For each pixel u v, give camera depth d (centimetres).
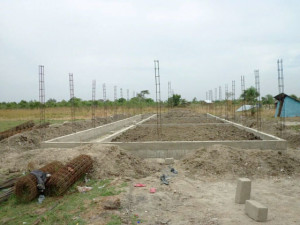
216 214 535
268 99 4025
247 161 841
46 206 589
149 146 1017
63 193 661
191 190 675
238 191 595
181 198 619
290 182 734
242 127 1577
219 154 870
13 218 532
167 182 719
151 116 2708
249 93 2588
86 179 755
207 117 2541
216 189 686
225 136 1361
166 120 2270
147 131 1598
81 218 513
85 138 1409
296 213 539
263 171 802
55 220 509
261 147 1009
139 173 825
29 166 859
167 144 1013
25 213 555
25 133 1428
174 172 818
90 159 813
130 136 1404
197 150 941
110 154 875
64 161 850
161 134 1386
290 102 2361
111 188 673
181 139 1289
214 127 1738
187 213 539
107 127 1745
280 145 1005
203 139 1281
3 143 1328
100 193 643
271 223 495
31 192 609
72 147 1055
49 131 1538
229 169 810
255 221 503
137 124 1841
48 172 693
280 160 845
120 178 758
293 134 1363
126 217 516
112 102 3631
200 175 792
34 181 633
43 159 880
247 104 2772
